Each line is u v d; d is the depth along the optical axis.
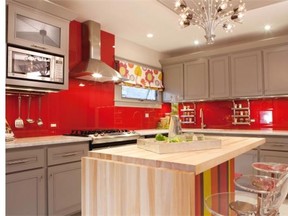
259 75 3.85
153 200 1.17
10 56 2.35
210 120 4.70
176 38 4.20
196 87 4.55
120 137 3.24
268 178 1.97
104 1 2.84
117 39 4.13
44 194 2.38
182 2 2.15
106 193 1.35
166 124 4.78
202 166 1.14
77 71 3.19
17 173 2.17
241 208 1.56
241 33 3.96
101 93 3.83
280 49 3.67
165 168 1.17
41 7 2.59
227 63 4.19
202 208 1.68
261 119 4.13
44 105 3.06
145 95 4.74
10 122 2.73
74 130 3.35
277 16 3.26
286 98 3.89
